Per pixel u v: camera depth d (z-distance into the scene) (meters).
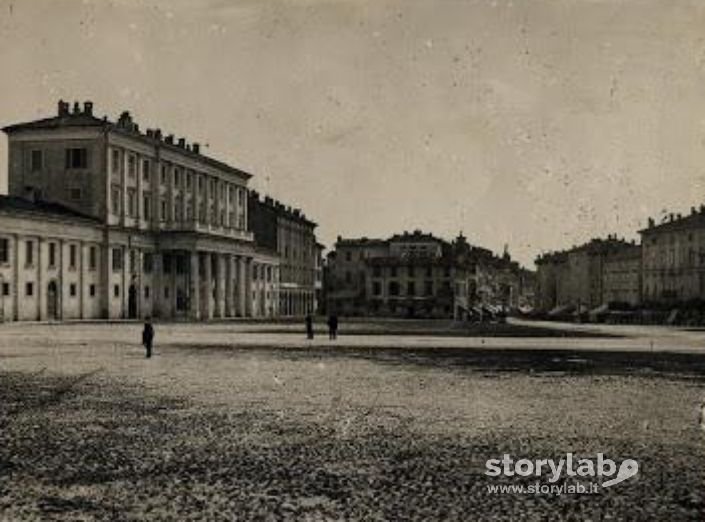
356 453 12.02
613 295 142.62
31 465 11.07
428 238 137.38
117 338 42.75
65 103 81.06
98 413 15.72
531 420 15.15
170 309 90.88
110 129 78.75
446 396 18.64
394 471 10.88
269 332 53.72
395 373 24.33
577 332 63.69
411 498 9.52
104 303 78.88
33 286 68.69
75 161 79.19
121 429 13.94
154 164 88.50
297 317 112.69
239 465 11.18
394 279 127.75
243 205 113.69
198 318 88.00
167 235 87.88
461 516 8.82
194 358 29.62
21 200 72.50
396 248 138.75
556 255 189.62
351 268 141.88
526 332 61.94
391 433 13.71
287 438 13.20
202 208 100.69
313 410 16.30
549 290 191.38
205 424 14.51
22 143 80.12
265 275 116.56
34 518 8.62
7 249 65.62
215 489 9.84
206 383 21.22
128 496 9.50
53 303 71.88
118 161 81.50
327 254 152.12
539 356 32.56
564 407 16.91
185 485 10.04
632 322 105.44
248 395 18.72
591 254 155.00
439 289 126.38
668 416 15.73
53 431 13.70
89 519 8.59
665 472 10.97
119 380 21.78
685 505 9.37
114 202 80.94
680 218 112.00
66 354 30.97
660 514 9.00
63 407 16.50
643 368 27.03
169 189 91.81
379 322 90.62
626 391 20.00
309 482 10.23
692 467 11.26
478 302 150.00
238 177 111.62
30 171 80.06
